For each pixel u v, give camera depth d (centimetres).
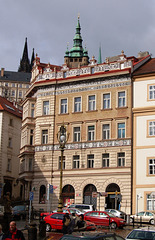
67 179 6209
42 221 3184
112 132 6069
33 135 6881
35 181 6462
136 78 6084
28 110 6956
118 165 5944
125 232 3909
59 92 6606
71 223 2989
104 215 4353
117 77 6191
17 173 9100
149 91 5962
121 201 5747
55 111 6575
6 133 8712
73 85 6519
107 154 6059
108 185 5922
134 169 5800
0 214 4319
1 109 8644
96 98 6294
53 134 6494
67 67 6669
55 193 6250
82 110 6359
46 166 6406
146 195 5638
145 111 5906
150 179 5662
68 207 5247
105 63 6347
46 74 6794
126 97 6081
